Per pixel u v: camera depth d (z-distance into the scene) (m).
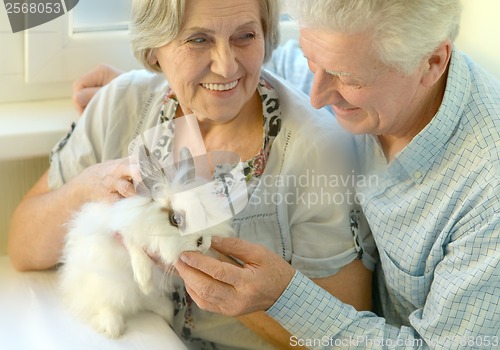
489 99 1.00
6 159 1.33
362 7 0.85
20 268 1.27
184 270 1.02
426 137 0.99
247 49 1.06
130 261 1.07
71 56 1.42
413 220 1.04
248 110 1.18
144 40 1.07
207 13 1.00
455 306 0.98
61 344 1.06
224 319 1.20
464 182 0.98
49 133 1.33
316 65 0.96
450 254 1.00
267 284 1.03
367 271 1.17
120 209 0.99
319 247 1.14
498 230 0.94
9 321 1.12
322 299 1.07
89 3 1.39
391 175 1.06
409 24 0.87
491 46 1.42
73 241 1.12
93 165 1.17
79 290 1.12
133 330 1.11
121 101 1.23
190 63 1.05
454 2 0.91
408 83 0.94
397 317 1.18
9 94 1.43
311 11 0.88
